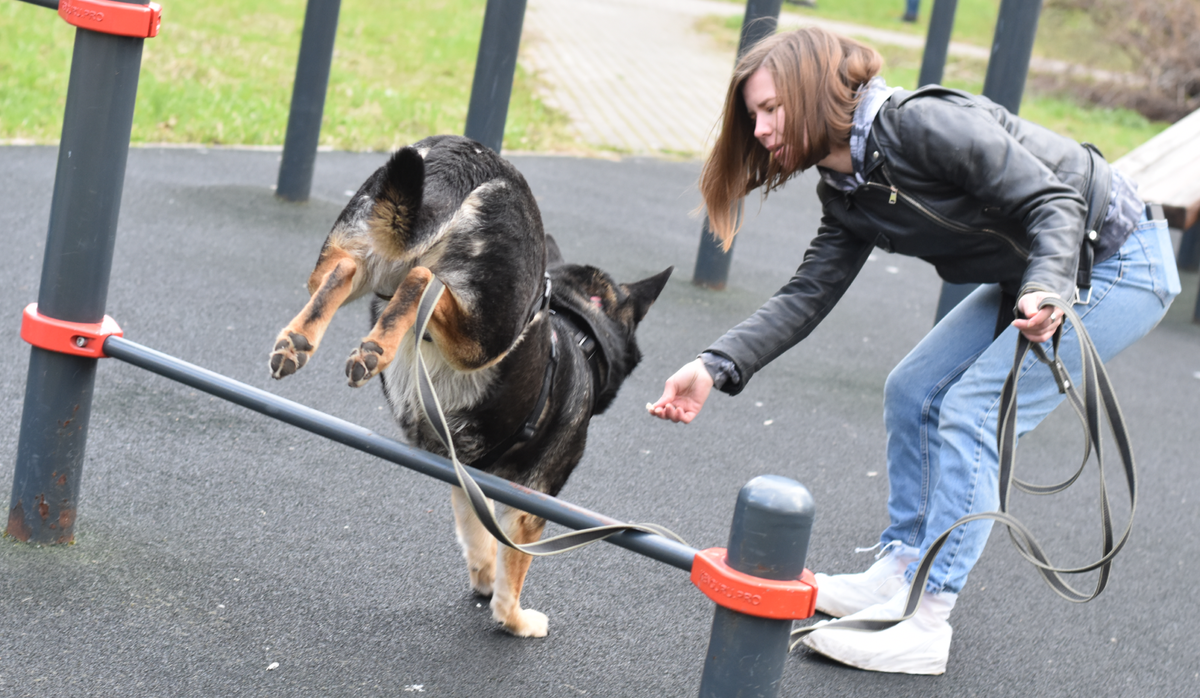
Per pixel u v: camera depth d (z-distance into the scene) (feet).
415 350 6.89
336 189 24.68
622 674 9.36
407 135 30.71
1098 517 14.42
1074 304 9.05
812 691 9.45
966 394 9.55
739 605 6.15
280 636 8.98
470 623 9.73
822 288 9.43
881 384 18.53
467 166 8.02
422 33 46.50
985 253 8.87
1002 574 12.37
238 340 15.43
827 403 17.21
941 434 9.70
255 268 18.70
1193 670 10.80
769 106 8.54
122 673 8.11
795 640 7.42
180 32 37.35
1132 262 9.11
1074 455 16.76
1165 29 54.90
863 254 9.57
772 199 32.09
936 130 8.20
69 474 9.52
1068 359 9.25
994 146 8.11
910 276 26.58
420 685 8.67
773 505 6.10
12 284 15.93
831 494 13.93
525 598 10.35
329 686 8.43
